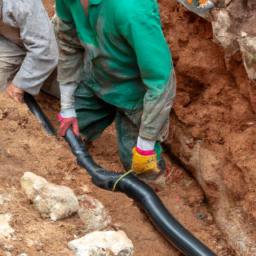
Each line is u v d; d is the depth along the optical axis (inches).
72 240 95.3
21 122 136.0
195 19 143.5
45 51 134.4
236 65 134.6
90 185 123.9
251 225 124.8
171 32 150.2
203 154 142.0
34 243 89.8
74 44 122.3
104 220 111.6
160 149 125.5
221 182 135.1
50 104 162.9
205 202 143.9
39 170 120.3
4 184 106.9
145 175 127.5
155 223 118.4
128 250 95.0
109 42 106.5
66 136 134.6
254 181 124.8
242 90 134.5
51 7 206.2
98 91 125.5
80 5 105.3
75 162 128.1
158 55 100.0
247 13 125.1
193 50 145.0
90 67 123.6
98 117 141.3
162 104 105.4
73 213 106.5
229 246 126.8
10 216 94.7
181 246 113.9
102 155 152.9
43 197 101.3
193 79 147.0
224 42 128.9
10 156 121.3
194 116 145.6
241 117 134.6
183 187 148.5
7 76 146.3
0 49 141.9
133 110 121.7
